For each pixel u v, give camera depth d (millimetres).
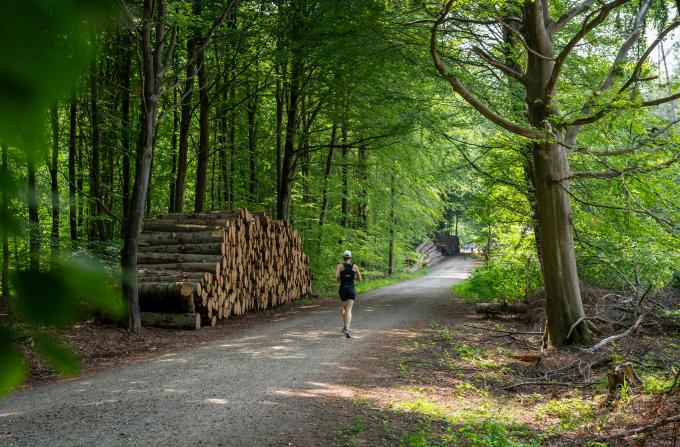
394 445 6043
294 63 19484
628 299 13836
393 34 13602
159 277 14242
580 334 11922
